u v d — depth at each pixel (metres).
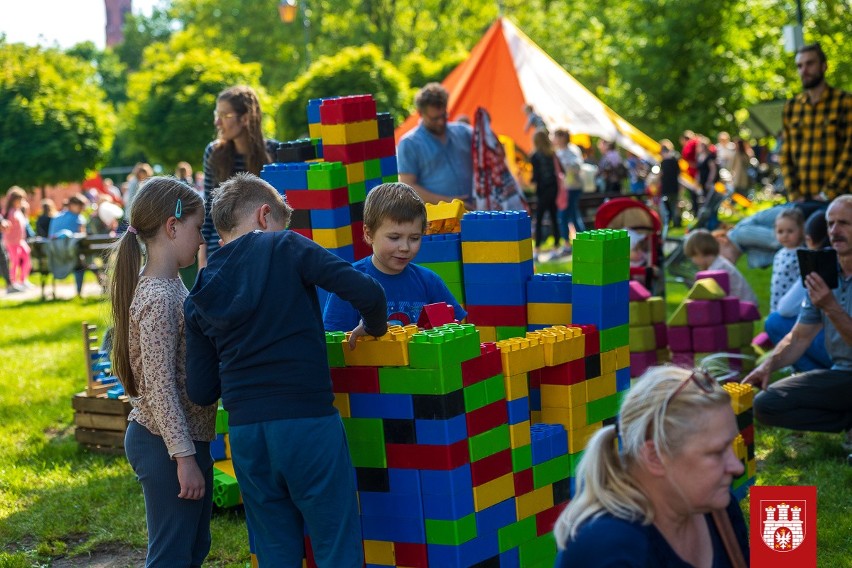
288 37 54.38
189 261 4.11
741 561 2.57
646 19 33.22
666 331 8.10
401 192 4.30
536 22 52.84
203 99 23.75
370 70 22.06
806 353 7.02
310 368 3.66
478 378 3.93
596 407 4.54
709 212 14.28
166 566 4.02
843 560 4.86
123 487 6.61
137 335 3.97
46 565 5.43
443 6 51.59
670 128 32.69
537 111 20.80
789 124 10.15
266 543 3.81
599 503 2.41
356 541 3.76
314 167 4.75
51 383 10.02
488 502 3.98
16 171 30.14
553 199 18.16
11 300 18.08
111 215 19.70
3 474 7.00
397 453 3.89
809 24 30.25
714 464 2.33
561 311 4.73
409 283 4.45
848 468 6.14
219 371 3.85
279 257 3.68
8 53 31.19
